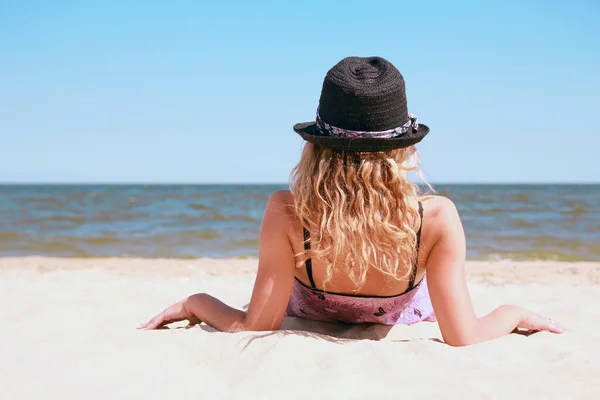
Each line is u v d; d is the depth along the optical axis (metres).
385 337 2.59
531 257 8.34
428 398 1.70
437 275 2.23
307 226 2.17
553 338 2.38
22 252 8.94
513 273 6.10
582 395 1.72
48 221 16.59
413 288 2.38
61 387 1.83
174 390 1.80
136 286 4.39
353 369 1.94
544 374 1.91
